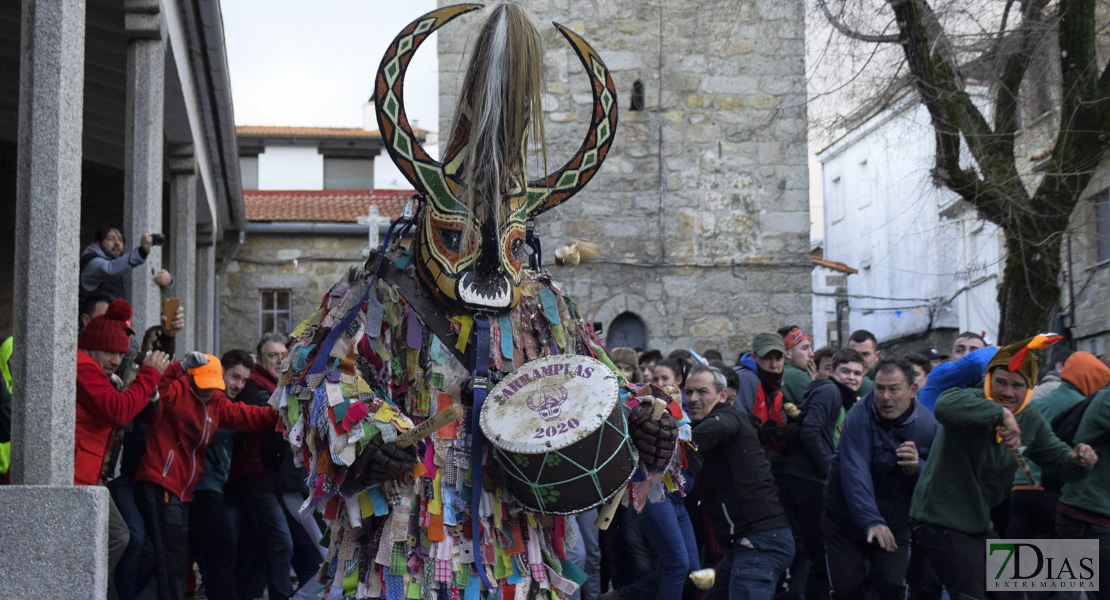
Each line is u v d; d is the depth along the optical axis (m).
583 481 2.80
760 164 18.31
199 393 6.59
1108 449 6.57
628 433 2.94
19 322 5.05
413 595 2.83
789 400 8.55
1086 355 7.63
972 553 6.17
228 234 21.02
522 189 3.00
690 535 7.20
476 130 2.90
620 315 18.06
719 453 6.42
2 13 12.22
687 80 18.30
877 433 6.61
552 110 17.72
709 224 18.20
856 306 34.00
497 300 2.94
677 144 18.25
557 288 3.24
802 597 7.63
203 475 7.04
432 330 2.95
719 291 18.16
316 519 6.95
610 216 18.11
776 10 18.39
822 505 7.47
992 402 5.89
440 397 2.93
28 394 5.01
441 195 2.91
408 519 2.84
